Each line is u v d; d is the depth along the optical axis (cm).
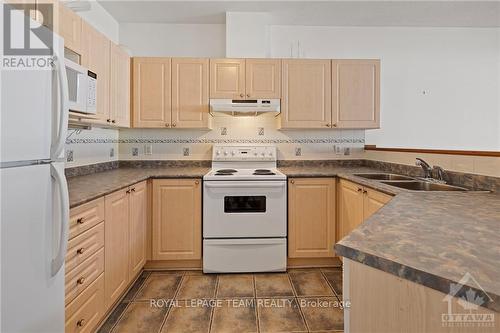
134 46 319
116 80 249
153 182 251
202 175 254
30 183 99
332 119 290
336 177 262
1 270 88
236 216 250
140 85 283
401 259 66
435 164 220
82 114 188
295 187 259
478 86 335
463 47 333
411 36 330
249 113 296
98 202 164
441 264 64
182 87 283
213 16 305
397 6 285
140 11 293
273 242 252
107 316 184
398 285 66
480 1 277
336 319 184
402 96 330
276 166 318
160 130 315
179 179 253
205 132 317
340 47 326
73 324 139
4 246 89
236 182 249
